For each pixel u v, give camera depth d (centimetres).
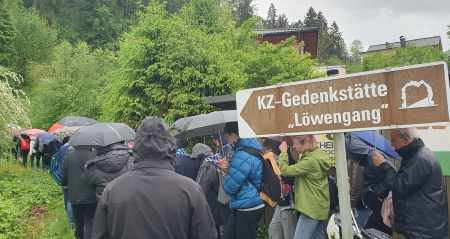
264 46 1062
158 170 180
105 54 2819
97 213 177
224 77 857
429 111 152
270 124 198
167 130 190
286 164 336
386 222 324
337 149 178
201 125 404
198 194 179
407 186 256
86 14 5381
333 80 177
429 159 256
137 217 166
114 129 412
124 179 178
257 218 349
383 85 164
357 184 353
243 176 337
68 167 412
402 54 3459
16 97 852
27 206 635
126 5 6006
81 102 1677
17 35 3275
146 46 874
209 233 177
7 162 994
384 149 364
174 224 168
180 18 1012
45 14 4891
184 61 857
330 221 287
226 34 1300
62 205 663
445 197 257
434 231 251
